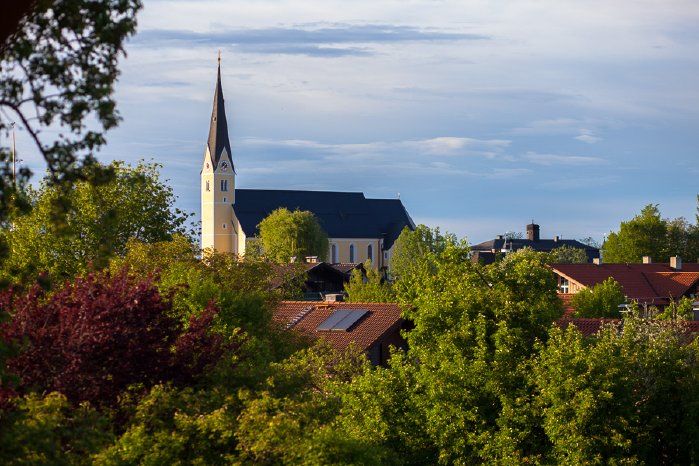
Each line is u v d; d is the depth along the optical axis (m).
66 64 18.89
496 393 44.81
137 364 29.69
